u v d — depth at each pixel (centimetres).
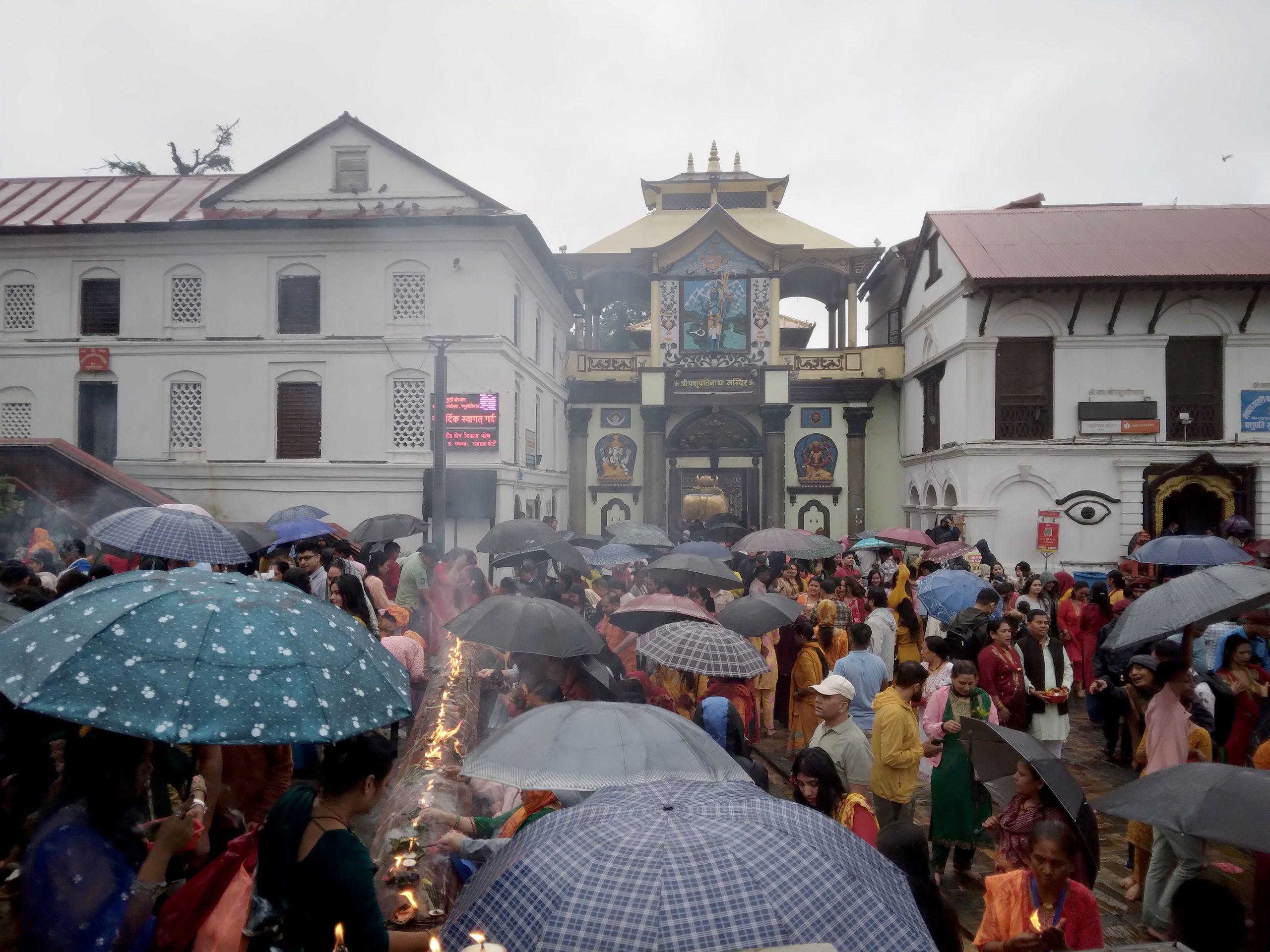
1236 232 2430
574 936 236
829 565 2041
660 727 404
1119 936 611
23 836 409
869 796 764
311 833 326
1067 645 1366
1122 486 2266
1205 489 2258
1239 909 334
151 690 311
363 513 2178
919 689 656
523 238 2298
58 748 476
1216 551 916
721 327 3200
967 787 671
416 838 450
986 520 2303
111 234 2202
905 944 245
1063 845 393
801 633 1021
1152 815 385
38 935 314
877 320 3631
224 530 841
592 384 3262
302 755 698
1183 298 2273
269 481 2198
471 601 1070
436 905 443
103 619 335
